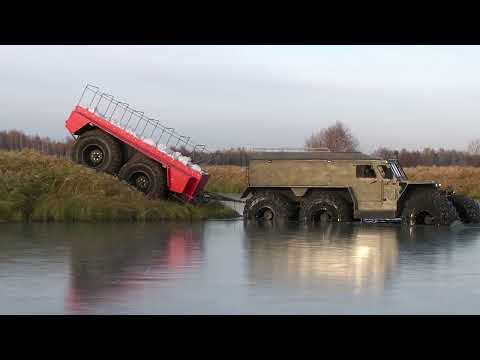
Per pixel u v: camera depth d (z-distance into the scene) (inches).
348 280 390.6
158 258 478.0
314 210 860.6
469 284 378.9
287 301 331.3
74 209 800.9
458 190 1658.5
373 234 689.0
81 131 953.5
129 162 916.0
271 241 608.1
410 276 405.7
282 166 893.2
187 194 920.9
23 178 845.8
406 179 876.0
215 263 455.8
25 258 470.6
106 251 513.7
